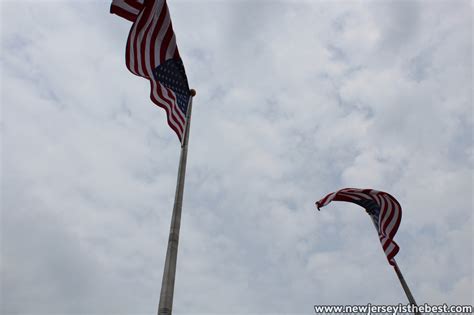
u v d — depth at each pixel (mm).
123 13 12109
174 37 12867
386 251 18109
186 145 11602
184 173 10664
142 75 11742
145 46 12047
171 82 12641
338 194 20094
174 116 11922
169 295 7578
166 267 8094
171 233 8805
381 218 19109
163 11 12656
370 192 19719
